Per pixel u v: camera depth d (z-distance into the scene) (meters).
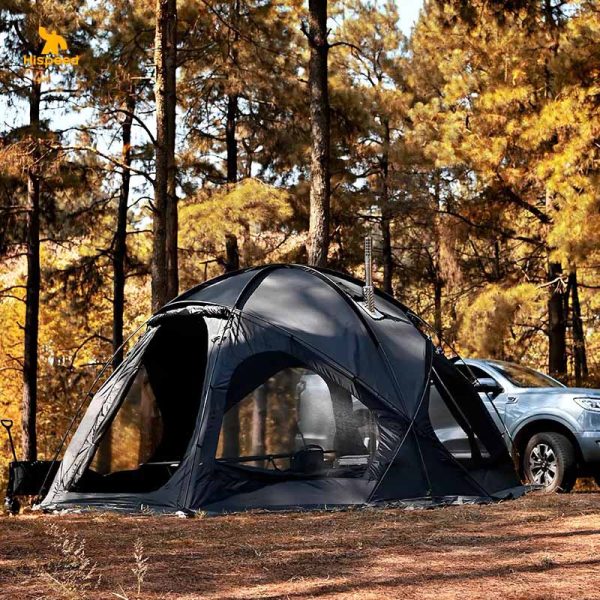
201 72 24.53
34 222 24.41
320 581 5.08
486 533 6.91
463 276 25.72
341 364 8.98
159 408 10.15
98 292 27.95
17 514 9.16
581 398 11.36
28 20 22.47
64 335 33.84
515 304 20.42
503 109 20.64
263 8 23.02
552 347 22.75
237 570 5.40
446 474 9.04
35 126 22.28
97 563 5.63
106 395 9.92
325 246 17.70
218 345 8.98
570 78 18.05
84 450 9.55
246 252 24.31
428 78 28.14
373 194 25.83
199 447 8.49
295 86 23.48
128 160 24.39
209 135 26.23
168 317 9.66
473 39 22.39
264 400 8.80
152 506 8.37
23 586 4.89
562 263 17.42
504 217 23.72
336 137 24.25
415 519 7.70
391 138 29.25
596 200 16.83
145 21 22.88
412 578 5.16
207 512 8.08
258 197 21.67
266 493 8.47
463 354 21.45
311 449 8.78
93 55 22.38
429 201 24.81
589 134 17.28
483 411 10.06
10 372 33.41
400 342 9.55
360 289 10.27
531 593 4.75
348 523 7.46
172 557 5.84
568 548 6.18
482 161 21.05
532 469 11.53
